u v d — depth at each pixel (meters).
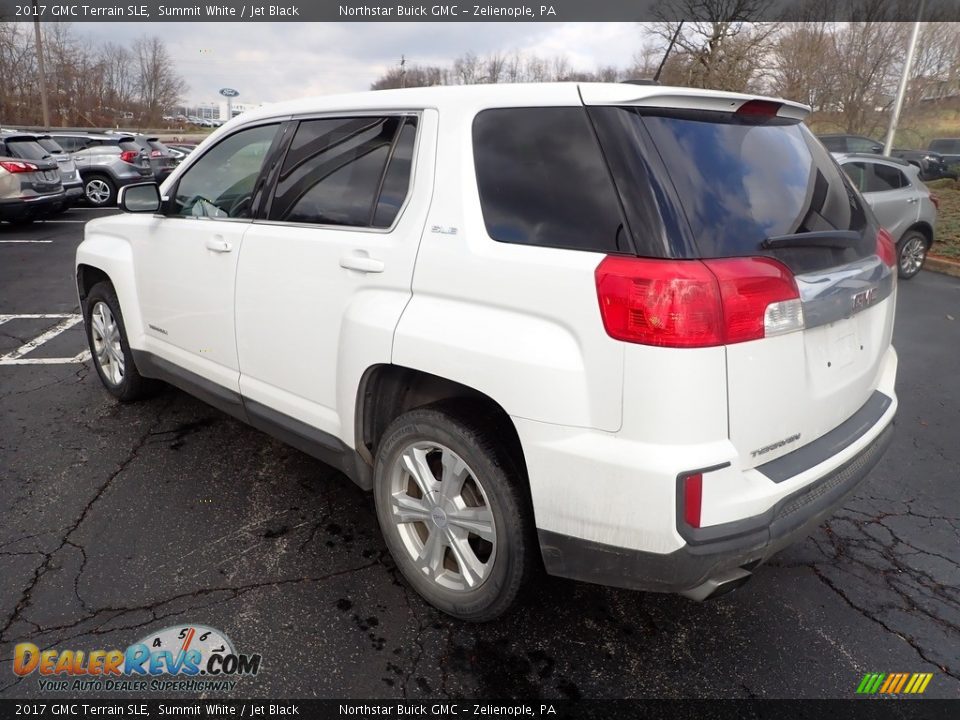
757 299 1.96
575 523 2.10
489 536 2.37
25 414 4.36
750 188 2.19
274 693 2.27
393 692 2.29
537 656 2.46
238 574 2.85
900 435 4.43
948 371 5.73
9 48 39.16
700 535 1.96
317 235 2.82
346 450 2.83
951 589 2.89
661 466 1.92
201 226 3.42
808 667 2.44
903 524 3.38
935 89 25.70
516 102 2.34
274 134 3.22
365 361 2.56
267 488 3.54
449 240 2.36
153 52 48.72
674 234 1.95
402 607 2.68
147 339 4.00
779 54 26.11
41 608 2.61
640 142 2.07
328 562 2.95
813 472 2.18
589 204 2.09
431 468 2.60
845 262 2.32
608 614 2.69
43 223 13.41
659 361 1.89
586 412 2.03
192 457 3.84
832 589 2.87
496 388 2.17
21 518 3.20
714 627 2.63
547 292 2.08
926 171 21.88
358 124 2.83
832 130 26.83
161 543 3.04
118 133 17.41
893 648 2.54
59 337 6.07
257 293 3.09
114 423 4.25
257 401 3.24
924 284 9.52
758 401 2.02
